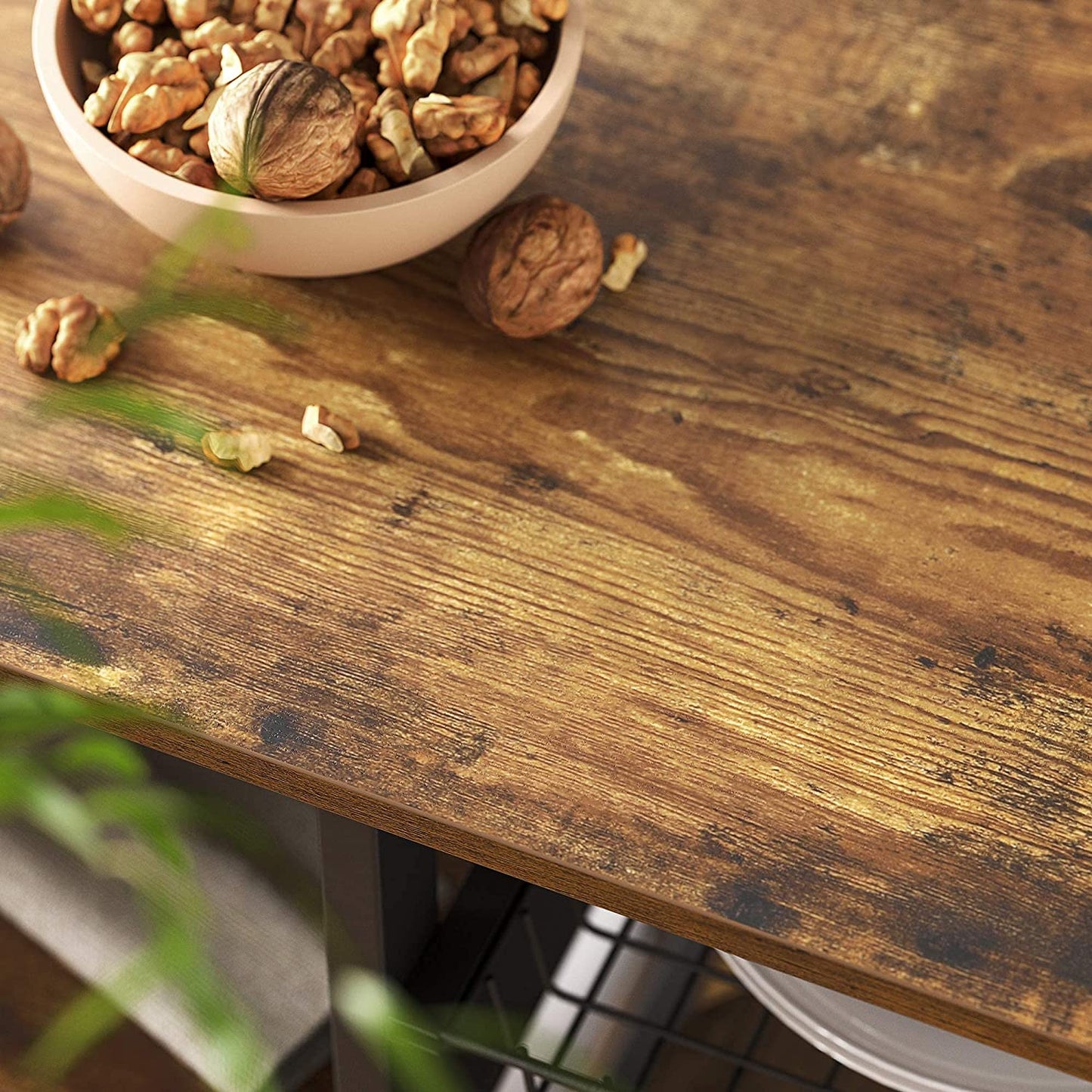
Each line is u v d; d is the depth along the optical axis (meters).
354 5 1.01
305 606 0.97
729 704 0.96
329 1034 1.09
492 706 0.96
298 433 1.00
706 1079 1.26
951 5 1.10
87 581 0.97
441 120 0.99
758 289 1.03
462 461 1.00
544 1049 1.24
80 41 1.02
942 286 1.04
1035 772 0.95
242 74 0.99
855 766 0.95
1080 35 1.10
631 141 1.06
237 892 1.09
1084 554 0.99
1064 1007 0.92
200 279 1.03
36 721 0.86
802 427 1.01
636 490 0.99
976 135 1.07
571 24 1.02
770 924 0.93
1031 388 1.02
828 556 0.99
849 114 1.07
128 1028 1.19
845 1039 1.06
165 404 1.00
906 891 0.93
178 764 1.07
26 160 1.02
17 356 1.01
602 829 0.94
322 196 0.99
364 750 0.95
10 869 1.11
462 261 1.03
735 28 1.09
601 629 0.97
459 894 1.12
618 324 1.02
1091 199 1.06
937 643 0.97
